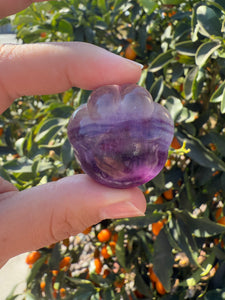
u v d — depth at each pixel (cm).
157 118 7
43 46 8
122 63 8
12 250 8
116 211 7
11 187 8
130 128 7
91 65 8
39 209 8
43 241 8
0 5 9
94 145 7
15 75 8
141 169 7
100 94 7
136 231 17
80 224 8
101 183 8
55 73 8
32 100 20
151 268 16
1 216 8
